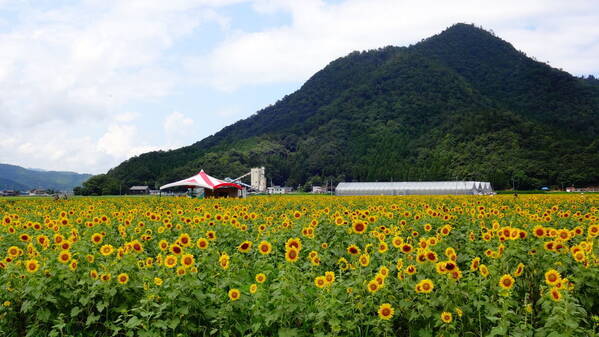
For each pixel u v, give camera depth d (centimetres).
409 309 742
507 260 855
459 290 725
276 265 1102
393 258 1000
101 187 12962
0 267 874
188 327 731
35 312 779
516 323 683
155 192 15750
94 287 773
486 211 1820
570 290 745
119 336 792
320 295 724
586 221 1521
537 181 12219
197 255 1088
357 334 732
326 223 1326
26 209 2639
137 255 1025
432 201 3158
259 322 725
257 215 1794
